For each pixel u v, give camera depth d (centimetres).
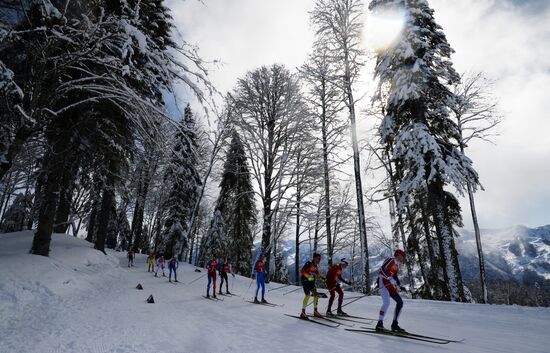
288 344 479
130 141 1170
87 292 987
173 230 2859
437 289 1762
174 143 808
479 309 956
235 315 752
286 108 2005
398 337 577
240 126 1928
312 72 1814
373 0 1588
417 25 1477
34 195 1767
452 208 1742
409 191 1484
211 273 1136
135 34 618
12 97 638
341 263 843
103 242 2012
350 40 1783
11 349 397
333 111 1944
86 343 430
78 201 1911
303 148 1973
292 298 1326
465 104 1566
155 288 1318
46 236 1169
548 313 820
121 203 3016
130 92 664
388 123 1580
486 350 491
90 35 638
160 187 2820
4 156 643
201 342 465
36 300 757
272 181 1919
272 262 2608
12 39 613
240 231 2866
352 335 580
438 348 496
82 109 1111
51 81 763
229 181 2947
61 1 728
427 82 1448
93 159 1236
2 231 2902
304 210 1881
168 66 677
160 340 463
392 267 624
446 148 1443
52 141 1120
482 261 1731
